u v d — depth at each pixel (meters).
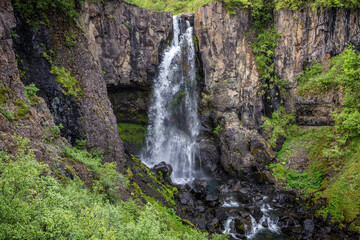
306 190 22.53
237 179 27.27
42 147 11.16
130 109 28.83
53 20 16.02
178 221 16.77
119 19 25.19
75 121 16.14
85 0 21.55
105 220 7.52
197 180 25.72
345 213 17.62
